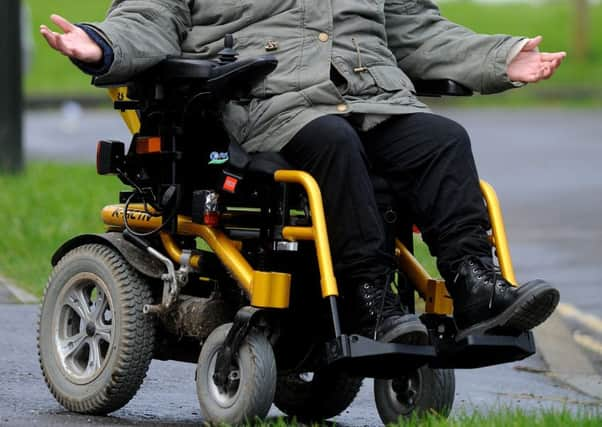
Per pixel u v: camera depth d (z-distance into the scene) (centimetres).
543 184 6469
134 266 2003
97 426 1975
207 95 1914
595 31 16400
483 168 7175
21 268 3522
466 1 16675
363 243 1859
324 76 1955
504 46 2089
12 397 2189
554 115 11456
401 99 1988
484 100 12975
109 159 2014
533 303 1833
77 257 2089
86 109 11794
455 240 1905
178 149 1975
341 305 1895
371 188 1881
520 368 2766
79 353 2111
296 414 2191
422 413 1989
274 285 1866
